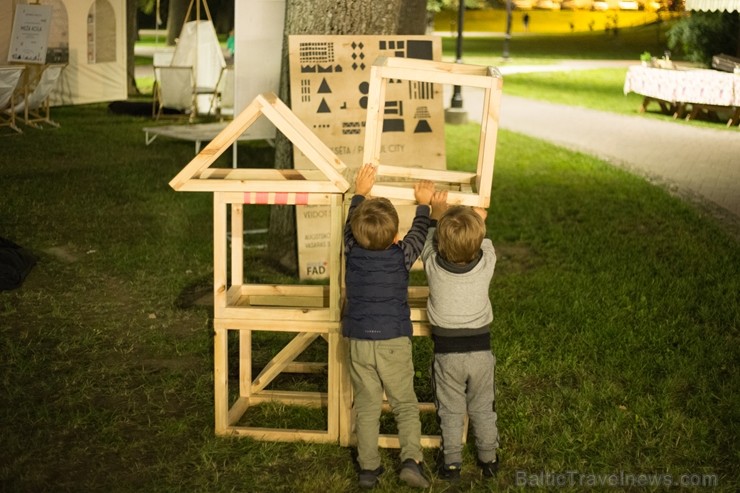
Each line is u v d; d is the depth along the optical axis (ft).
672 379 15.65
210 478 12.45
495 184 34.12
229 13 141.18
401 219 21.85
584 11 238.89
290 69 20.97
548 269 23.02
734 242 25.57
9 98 43.16
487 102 12.76
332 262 12.92
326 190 12.63
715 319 18.98
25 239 24.81
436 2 170.50
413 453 12.05
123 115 51.60
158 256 23.53
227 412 13.58
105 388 15.43
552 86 74.79
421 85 21.75
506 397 15.16
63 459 12.94
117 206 29.14
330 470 12.71
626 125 51.34
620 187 33.53
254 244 25.46
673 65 58.18
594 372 16.19
